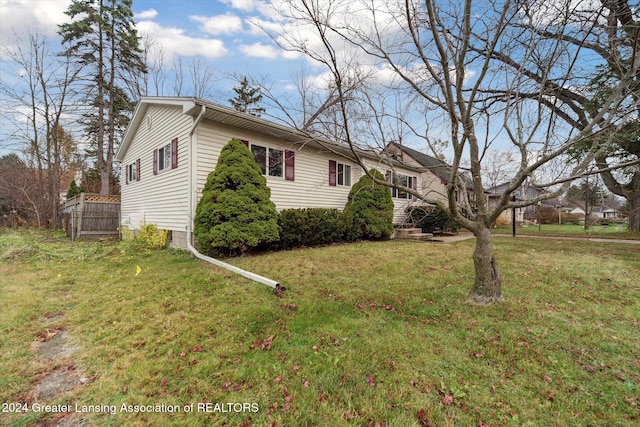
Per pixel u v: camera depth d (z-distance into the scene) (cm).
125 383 222
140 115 995
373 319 324
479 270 371
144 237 841
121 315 347
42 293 436
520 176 310
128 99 1808
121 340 288
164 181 865
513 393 204
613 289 420
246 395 206
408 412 188
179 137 780
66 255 727
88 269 589
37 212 1789
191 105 666
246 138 813
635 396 199
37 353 268
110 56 1678
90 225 1220
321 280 472
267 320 324
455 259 642
